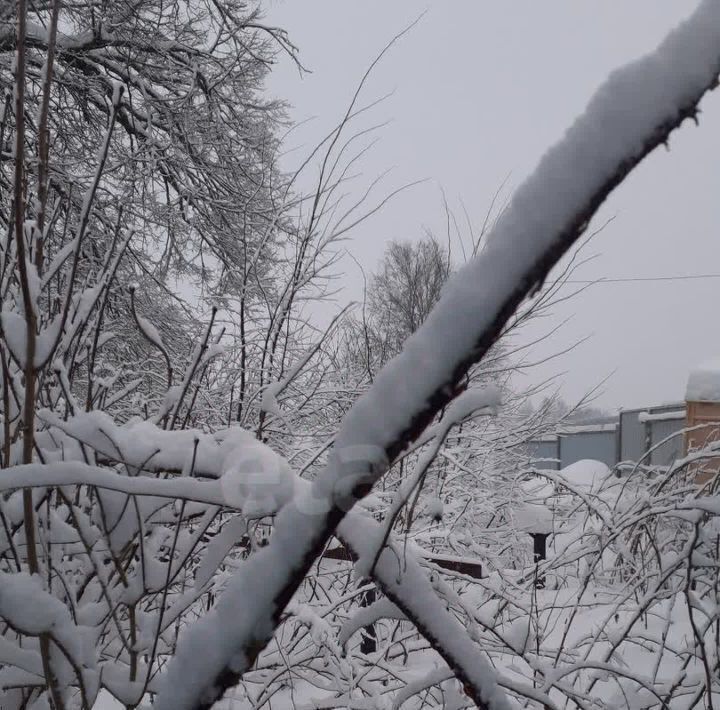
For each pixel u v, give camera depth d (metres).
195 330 6.65
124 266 3.96
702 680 2.11
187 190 7.05
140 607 1.50
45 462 1.11
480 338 0.61
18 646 1.19
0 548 1.23
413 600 1.03
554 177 0.56
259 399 2.99
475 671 1.04
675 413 9.27
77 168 5.91
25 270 1.02
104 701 2.04
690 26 0.54
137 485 0.97
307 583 2.63
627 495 3.50
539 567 2.72
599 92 0.56
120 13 6.63
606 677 1.94
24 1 0.90
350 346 3.70
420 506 3.12
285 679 2.07
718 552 2.51
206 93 7.11
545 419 4.16
